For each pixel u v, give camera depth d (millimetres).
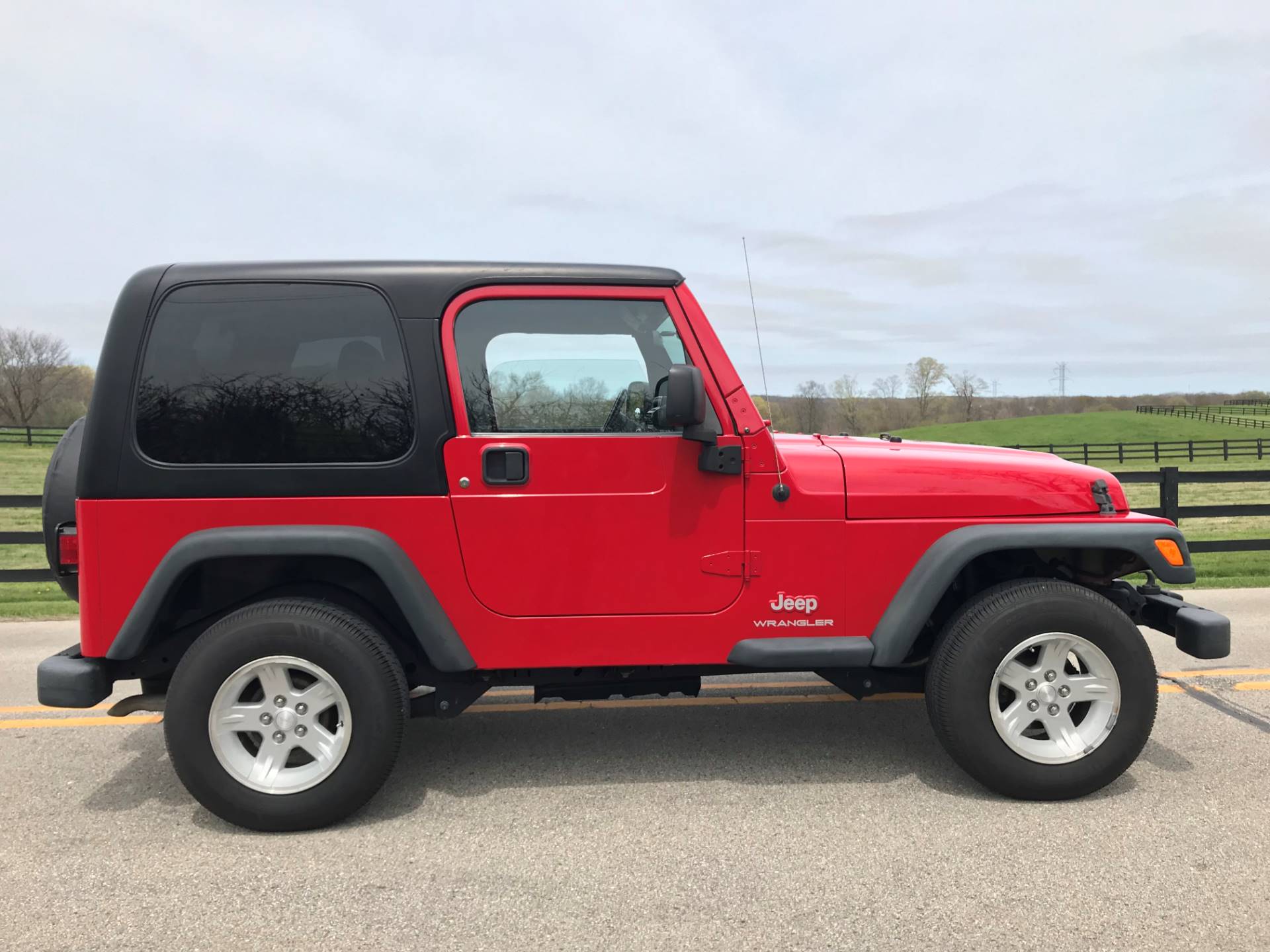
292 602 3213
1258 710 4520
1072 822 3205
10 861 2984
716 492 3361
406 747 4094
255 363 3201
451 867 2916
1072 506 3549
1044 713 3391
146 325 3174
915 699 4809
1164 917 2557
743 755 3947
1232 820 3209
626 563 3332
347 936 2506
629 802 3436
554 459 3291
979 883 2768
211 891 2771
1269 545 8961
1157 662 5516
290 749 3193
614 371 3354
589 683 3521
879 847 3029
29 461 30891
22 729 4422
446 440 3248
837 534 3420
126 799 3520
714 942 2457
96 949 2443
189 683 3102
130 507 3125
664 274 3377
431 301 3270
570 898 2705
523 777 3709
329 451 3211
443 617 3256
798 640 3410
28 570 7844
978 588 3824
